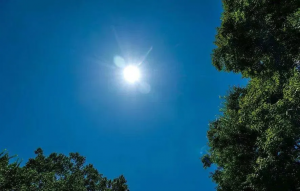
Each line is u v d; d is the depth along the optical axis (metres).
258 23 12.02
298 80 8.66
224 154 17.42
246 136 16.03
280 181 11.20
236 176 16.16
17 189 16.53
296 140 10.84
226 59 15.18
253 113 11.02
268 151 11.27
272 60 12.07
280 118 9.51
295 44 11.13
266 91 11.09
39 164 28.45
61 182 23.47
